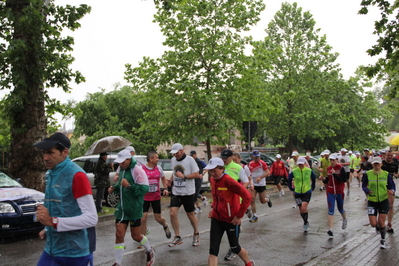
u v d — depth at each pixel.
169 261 7.09
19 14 12.06
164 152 36.88
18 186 10.23
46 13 12.77
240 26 18.97
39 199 9.49
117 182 6.44
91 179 14.71
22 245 8.66
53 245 3.54
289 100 29.83
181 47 19.12
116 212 6.40
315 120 29.52
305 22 31.12
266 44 30.22
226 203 5.64
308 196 9.84
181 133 19.62
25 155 12.38
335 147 39.94
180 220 11.95
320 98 30.39
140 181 6.28
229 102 18.91
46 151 3.55
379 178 8.34
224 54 18.75
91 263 3.76
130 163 6.32
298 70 30.62
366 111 38.25
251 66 19.38
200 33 18.56
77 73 13.23
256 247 8.24
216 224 5.71
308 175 9.81
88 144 30.58
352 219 11.80
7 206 8.90
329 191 9.40
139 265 6.87
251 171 11.79
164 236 9.41
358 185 24.19
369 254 7.24
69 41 12.84
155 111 19.94
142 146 31.06
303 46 31.14
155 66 19.62
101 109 32.69
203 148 37.91
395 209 13.34
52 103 14.81
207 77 19.20
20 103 11.92
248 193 5.62
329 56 30.56
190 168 8.25
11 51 11.61
